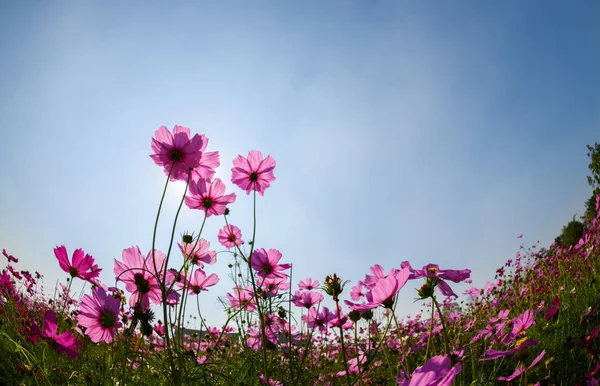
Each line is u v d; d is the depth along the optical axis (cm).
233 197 57
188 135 49
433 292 37
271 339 61
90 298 39
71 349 39
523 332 48
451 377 17
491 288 137
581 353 66
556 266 140
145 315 40
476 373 60
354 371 60
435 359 19
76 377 46
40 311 88
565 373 61
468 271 38
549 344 73
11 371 49
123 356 39
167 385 44
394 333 82
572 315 85
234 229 67
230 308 62
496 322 72
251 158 63
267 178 63
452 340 69
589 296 97
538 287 122
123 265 44
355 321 45
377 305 38
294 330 65
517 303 117
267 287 64
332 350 89
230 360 61
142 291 42
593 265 120
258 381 53
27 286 97
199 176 52
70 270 46
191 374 44
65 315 60
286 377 56
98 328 39
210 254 56
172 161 48
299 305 67
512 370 63
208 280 58
